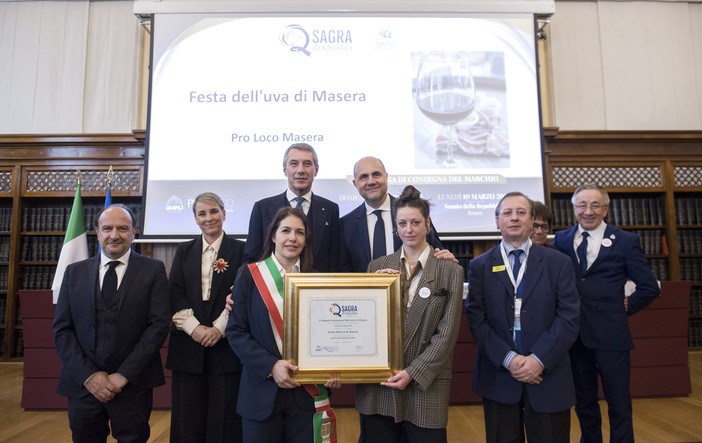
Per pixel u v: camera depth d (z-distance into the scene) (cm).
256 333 160
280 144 425
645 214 493
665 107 538
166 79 429
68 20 526
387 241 217
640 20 548
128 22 527
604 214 222
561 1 546
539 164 436
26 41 522
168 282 192
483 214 425
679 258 493
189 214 416
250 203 420
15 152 487
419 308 159
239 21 436
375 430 157
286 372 147
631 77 540
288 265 170
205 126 425
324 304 153
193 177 420
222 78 430
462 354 307
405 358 157
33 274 473
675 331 320
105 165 487
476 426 264
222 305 201
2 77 516
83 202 507
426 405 151
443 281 163
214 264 206
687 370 318
